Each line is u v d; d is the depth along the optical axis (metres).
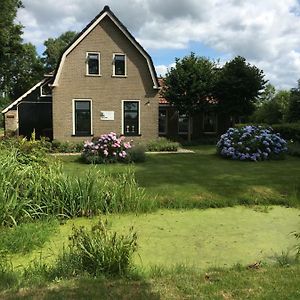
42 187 8.34
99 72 23.31
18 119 27.09
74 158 17.42
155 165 15.10
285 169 13.94
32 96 27.22
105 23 23.25
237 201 9.62
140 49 23.73
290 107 29.48
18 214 7.55
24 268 5.23
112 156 15.94
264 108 35.12
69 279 4.50
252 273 4.71
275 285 4.21
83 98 23.16
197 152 20.39
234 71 26.62
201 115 28.59
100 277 4.57
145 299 3.89
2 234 6.65
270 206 9.47
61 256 5.56
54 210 8.27
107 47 23.34
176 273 4.82
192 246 6.65
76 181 8.62
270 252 6.36
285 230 7.62
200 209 9.17
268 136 16.86
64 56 22.69
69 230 7.57
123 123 23.84
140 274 4.78
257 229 7.67
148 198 9.28
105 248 4.97
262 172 13.20
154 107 24.20
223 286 4.21
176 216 8.58
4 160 8.06
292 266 5.02
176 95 25.86
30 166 8.48
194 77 25.66
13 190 7.60
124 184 9.25
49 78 26.95
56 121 22.83
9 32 38.31
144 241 6.90
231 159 16.98
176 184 11.00
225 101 26.95
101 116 23.50
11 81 52.75
